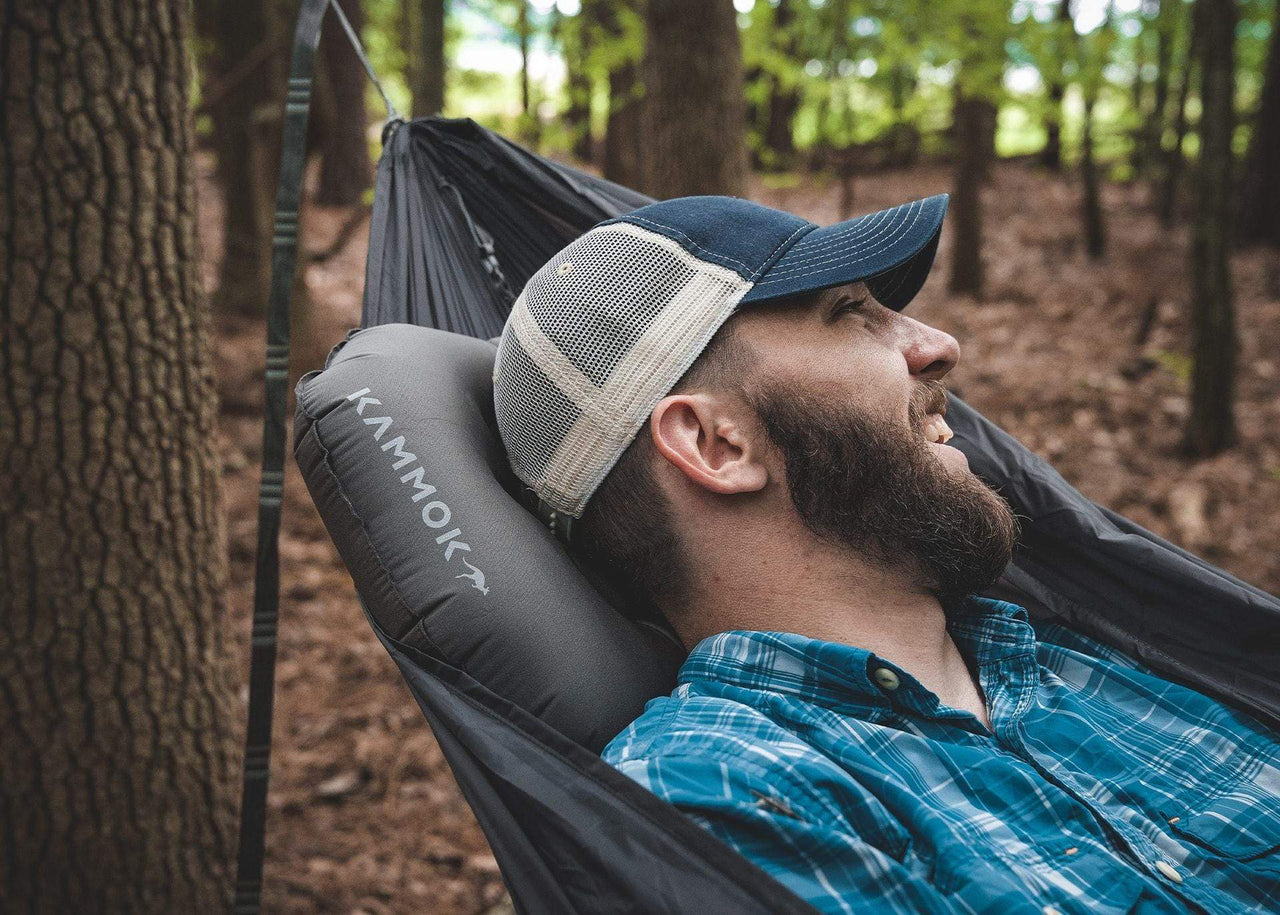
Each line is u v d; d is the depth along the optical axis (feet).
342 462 3.99
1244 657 4.41
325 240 33.65
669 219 3.82
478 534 3.75
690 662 3.69
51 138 5.73
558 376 3.79
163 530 6.40
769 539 3.67
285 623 13.60
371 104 48.03
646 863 2.78
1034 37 24.06
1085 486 18.93
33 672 6.09
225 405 19.74
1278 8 33.27
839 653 3.47
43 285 5.82
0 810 6.17
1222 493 18.13
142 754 6.44
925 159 49.47
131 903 6.54
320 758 10.97
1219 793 3.60
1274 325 26.53
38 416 5.90
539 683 3.58
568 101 24.84
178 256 6.36
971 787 3.33
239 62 22.50
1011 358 25.54
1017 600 4.81
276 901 8.89
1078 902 2.97
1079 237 37.14
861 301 3.86
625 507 3.81
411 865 9.46
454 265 5.44
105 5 5.79
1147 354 24.79
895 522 3.61
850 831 2.99
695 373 3.67
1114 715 3.94
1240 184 35.29
